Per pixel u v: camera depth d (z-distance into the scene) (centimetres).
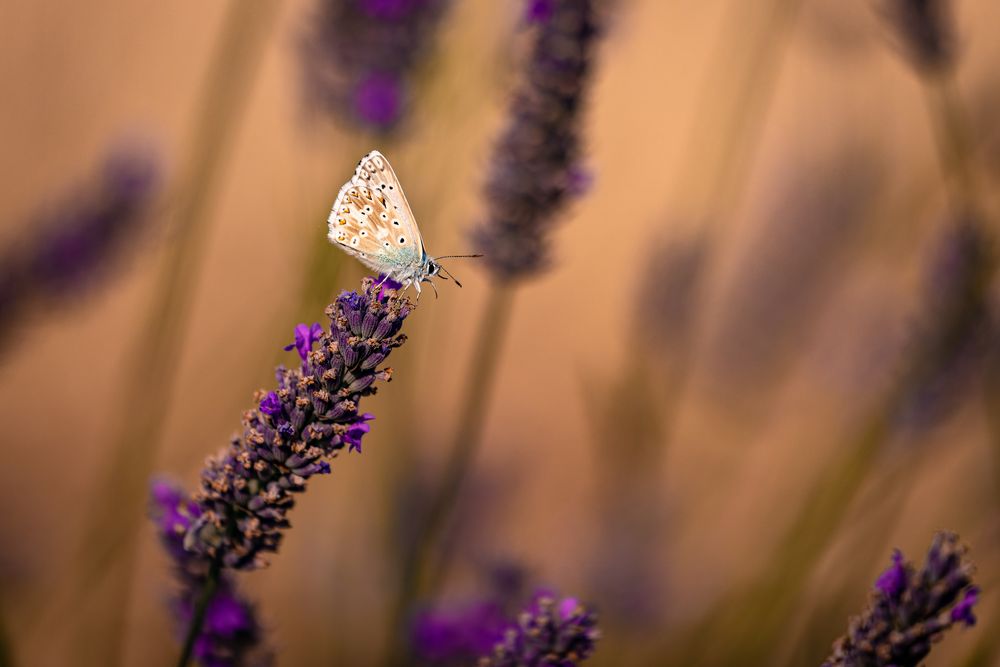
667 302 63
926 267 60
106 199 58
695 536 67
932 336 59
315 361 46
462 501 60
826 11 63
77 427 85
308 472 46
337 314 46
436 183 61
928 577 46
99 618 59
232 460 47
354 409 46
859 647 46
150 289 75
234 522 47
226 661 49
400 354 60
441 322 63
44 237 58
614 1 56
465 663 53
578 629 48
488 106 61
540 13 54
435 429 62
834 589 60
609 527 63
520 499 63
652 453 63
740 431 70
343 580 61
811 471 66
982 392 60
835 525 60
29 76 87
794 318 67
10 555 61
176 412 70
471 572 58
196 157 59
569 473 87
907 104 80
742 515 71
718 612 61
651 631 62
